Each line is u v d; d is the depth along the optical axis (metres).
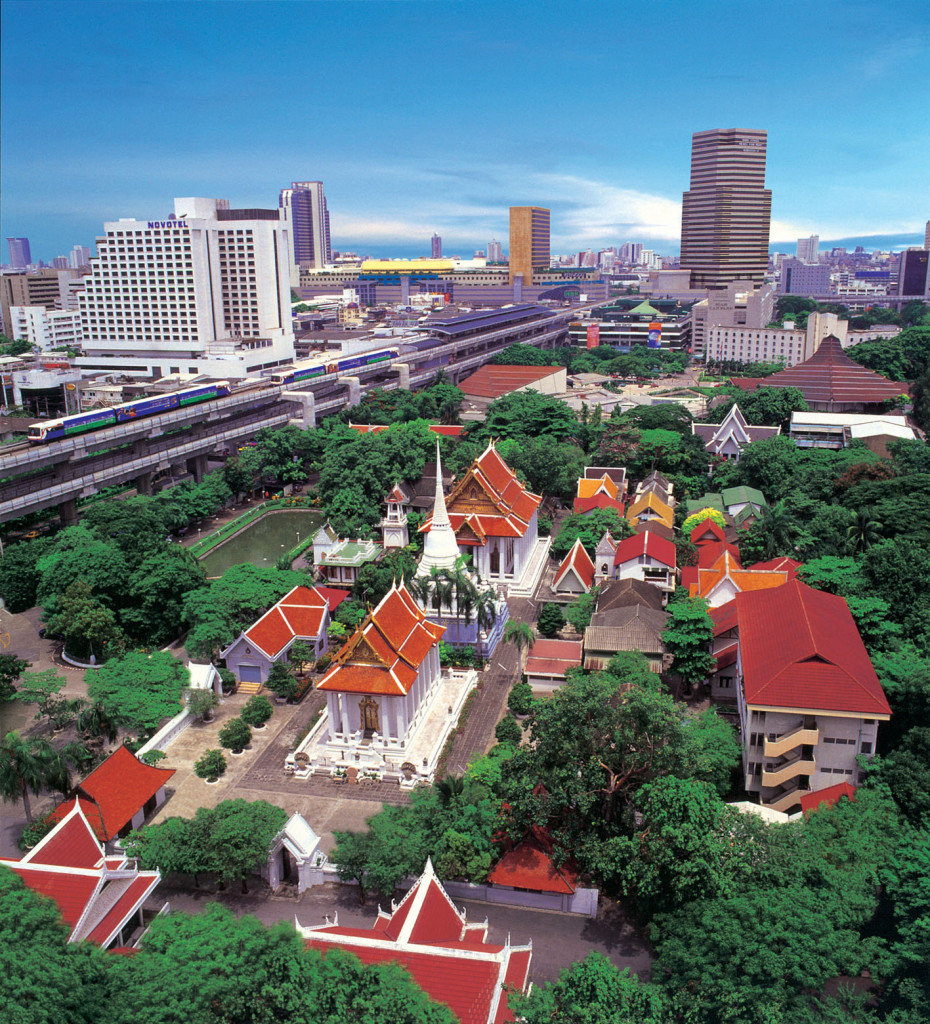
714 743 86.00
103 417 191.62
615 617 113.50
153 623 128.50
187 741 103.00
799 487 170.50
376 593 134.00
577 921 73.75
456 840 74.88
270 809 78.50
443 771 96.31
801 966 57.81
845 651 89.62
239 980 54.59
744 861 68.06
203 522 189.25
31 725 106.94
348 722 99.62
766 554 135.50
